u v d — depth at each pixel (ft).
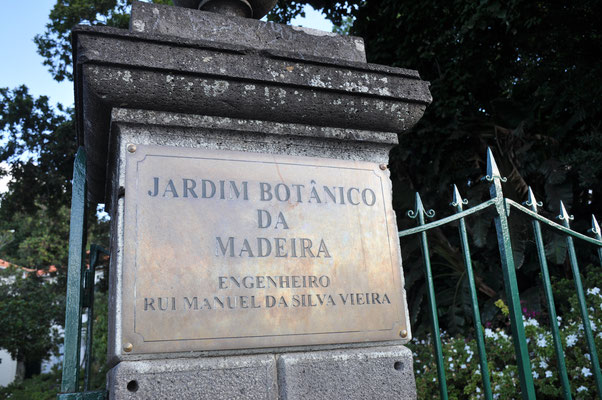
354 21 25.05
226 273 5.00
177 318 4.72
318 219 5.56
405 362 5.42
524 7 18.60
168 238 4.94
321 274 5.36
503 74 21.98
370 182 6.00
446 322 20.33
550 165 18.17
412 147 21.42
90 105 5.27
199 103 5.32
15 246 73.31
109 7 34.35
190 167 5.27
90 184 7.61
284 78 5.56
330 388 5.03
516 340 6.15
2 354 77.46
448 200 21.22
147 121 5.22
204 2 6.69
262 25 6.02
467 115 22.53
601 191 17.98
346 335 5.26
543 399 11.82
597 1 17.63
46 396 46.65
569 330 11.96
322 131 5.90
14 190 34.47
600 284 14.99
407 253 20.43
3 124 32.78
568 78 18.75
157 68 5.06
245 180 5.43
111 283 5.12
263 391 4.82
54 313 47.16
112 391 4.53
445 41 21.38
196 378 4.64
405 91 6.12
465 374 13.58
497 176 6.68
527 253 19.01
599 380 6.51
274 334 4.99
